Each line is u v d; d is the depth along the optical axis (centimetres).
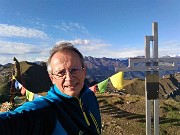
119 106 483
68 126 54
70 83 57
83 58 61
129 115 426
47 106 53
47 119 51
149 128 234
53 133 52
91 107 70
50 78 60
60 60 57
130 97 560
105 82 232
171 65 223
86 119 60
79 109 59
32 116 48
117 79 225
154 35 222
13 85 295
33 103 52
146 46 223
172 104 491
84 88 64
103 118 411
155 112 232
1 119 45
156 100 229
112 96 562
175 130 367
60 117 54
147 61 222
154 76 224
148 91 225
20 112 48
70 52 58
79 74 58
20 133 46
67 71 57
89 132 61
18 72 292
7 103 302
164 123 390
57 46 59
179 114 434
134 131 361
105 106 479
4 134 44
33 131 48
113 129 365
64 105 56
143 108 473
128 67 222
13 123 45
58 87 58
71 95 57
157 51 223
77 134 56
